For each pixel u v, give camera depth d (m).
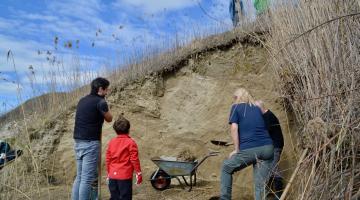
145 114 8.45
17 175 4.12
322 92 4.32
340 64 4.17
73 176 8.41
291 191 3.81
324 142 3.61
